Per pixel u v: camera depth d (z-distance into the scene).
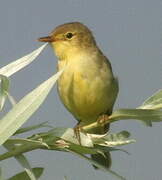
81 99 3.27
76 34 3.28
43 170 3.15
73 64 3.27
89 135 3.15
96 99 3.27
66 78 3.27
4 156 3.13
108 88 3.27
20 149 3.13
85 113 3.28
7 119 3.12
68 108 3.28
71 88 3.27
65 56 3.28
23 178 3.14
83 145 3.14
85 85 3.27
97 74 3.27
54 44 3.29
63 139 3.14
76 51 3.28
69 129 3.14
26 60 3.16
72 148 3.14
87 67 3.27
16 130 3.12
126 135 3.15
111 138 3.15
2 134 3.12
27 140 3.13
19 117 3.12
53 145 3.14
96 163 3.14
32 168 3.14
